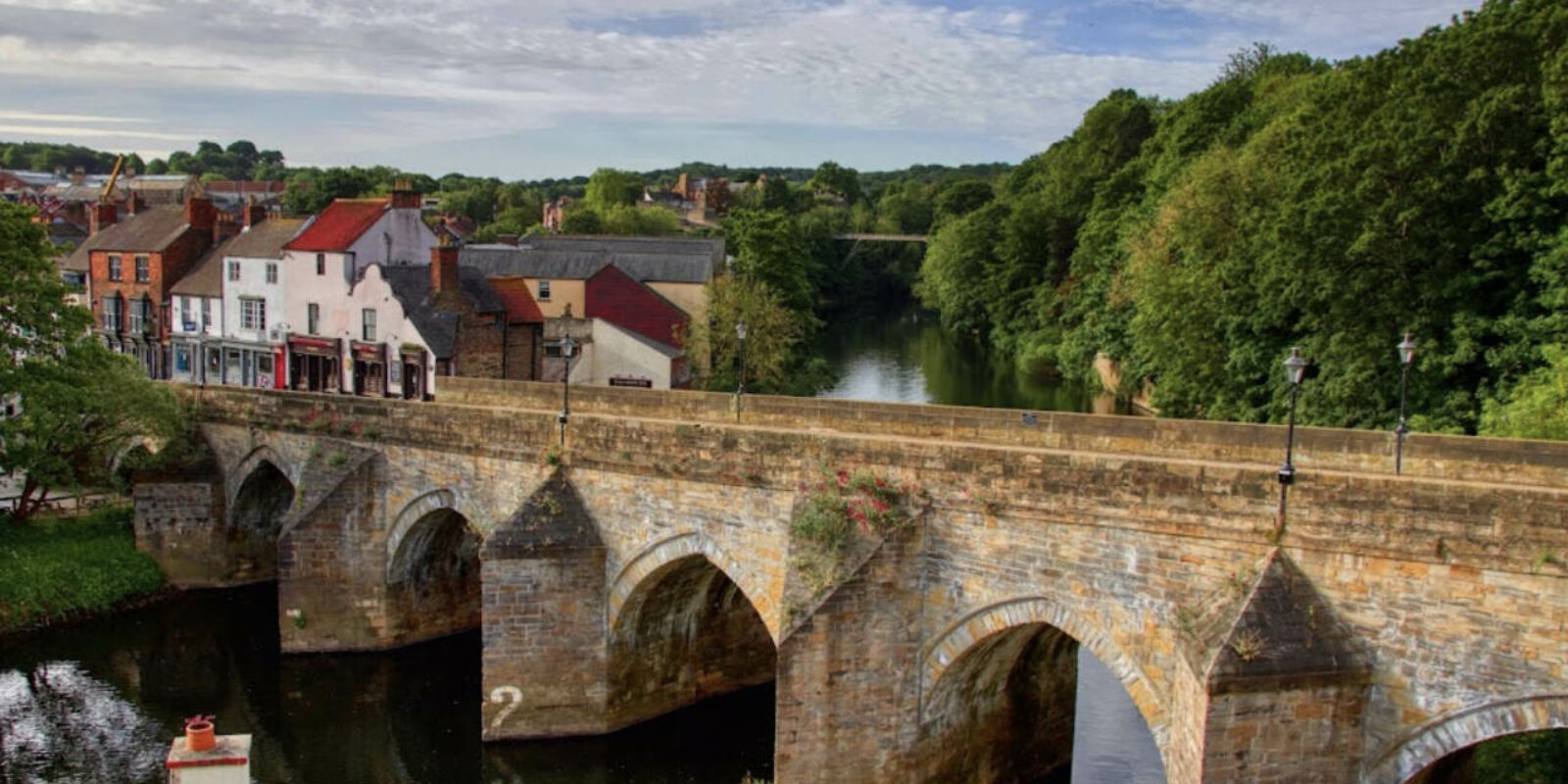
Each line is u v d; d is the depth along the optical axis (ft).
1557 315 127.85
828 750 98.48
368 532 141.79
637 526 116.67
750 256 313.53
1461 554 76.89
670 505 113.80
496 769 115.85
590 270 257.75
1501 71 141.69
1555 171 126.72
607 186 606.14
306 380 242.37
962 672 102.42
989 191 591.37
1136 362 255.50
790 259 318.65
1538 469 89.04
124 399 158.61
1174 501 86.94
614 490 118.01
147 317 273.33
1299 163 163.63
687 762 117.60
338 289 233.55
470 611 154.30
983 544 96.17
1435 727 78.69
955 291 441.27
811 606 96.73
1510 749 98.89
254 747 119.24
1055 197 392.68
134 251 275.18
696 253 300.40
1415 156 138.72
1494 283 139.85
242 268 253.44
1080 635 92.07
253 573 169.17
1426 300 141.28
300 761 116.57
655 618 124.88
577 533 118.62
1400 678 79.51
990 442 111.04
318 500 142.00
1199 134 276.62
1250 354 172.14
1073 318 328.08
